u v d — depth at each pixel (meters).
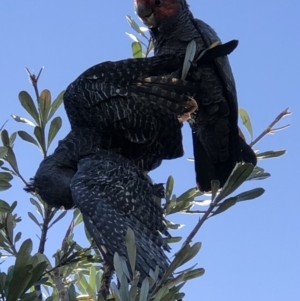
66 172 4.76
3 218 4.72
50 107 4.95
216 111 5.66
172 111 5.07
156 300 3.41
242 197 4.04
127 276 3.49
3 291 3.46
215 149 5.76
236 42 5.08
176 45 6.05
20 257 3.47
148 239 4.10
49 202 4.64
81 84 5.15
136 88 5.10
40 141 4.92
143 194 4.39
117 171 4.49
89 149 4.89
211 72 5.62
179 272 3.86
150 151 5.20
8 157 4.77
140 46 5.89
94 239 4.10
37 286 4.32
